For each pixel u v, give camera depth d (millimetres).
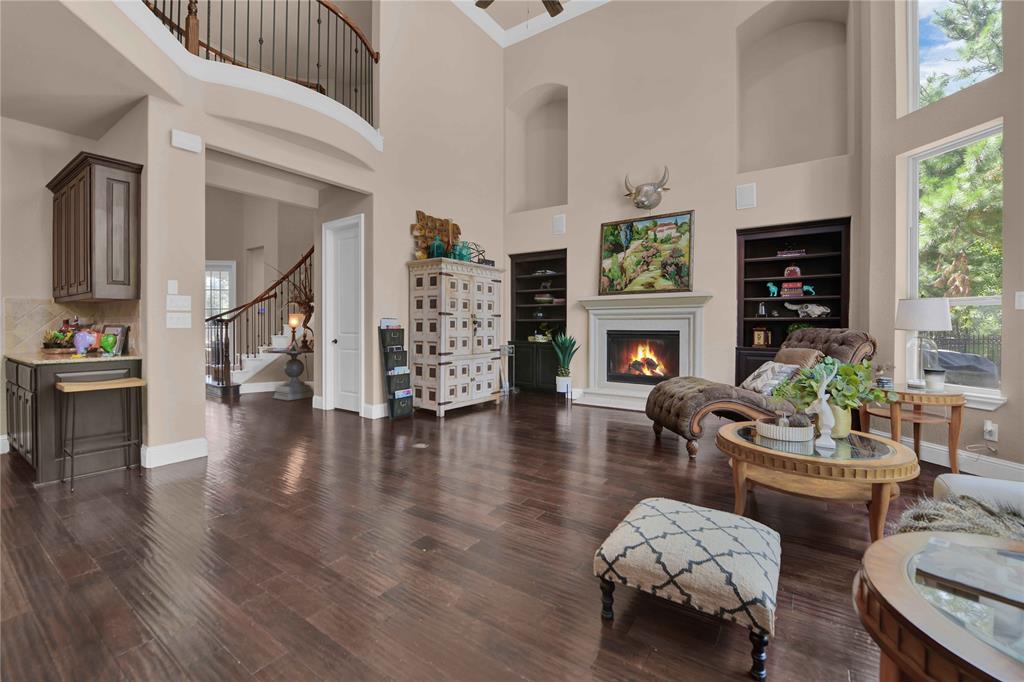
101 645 1505
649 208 5871
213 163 4781
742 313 5363
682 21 5691
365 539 2250
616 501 2742
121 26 2807
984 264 3420
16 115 3580
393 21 5375
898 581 862
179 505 2660
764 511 2643
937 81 3777
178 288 3494
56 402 3041
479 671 1400
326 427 4707
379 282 5211
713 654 1481
